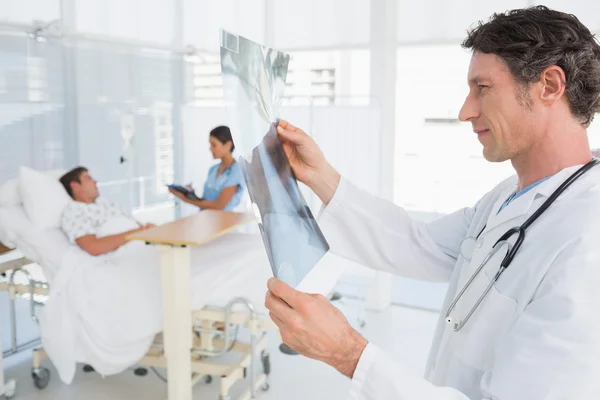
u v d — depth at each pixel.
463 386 0.91
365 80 3.76
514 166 0.94
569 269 0.72
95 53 3.78
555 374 0.68
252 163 0.83
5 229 2.78
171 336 2.40
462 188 3.79
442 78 3.67
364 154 3.75
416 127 3.82
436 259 1.25
